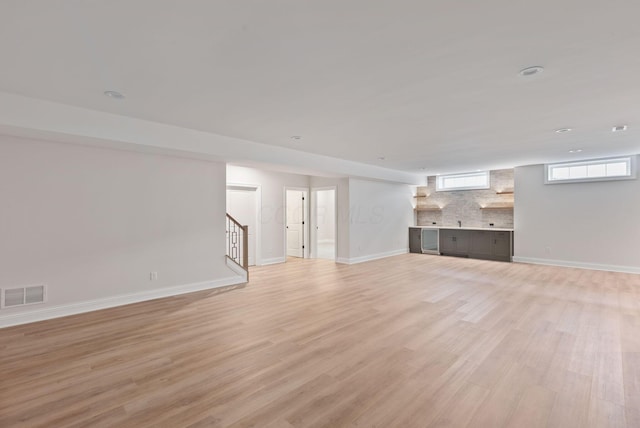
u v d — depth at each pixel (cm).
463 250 904
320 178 869
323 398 225
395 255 948
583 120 398
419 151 608
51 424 198
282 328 360
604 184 689
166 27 198
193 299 480
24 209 377
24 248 378
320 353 297
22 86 296
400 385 242
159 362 279
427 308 431
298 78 276
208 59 242
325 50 228
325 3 174
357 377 254
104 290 434
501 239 834
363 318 392
